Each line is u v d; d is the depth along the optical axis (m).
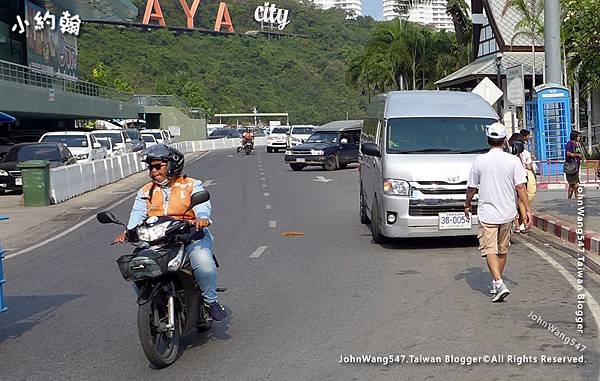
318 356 6.82
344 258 11.97
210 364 6.71
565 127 22.38
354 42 126.75
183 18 121.00
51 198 22.39
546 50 22.17
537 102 22.42
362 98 110.50
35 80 40.84
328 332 7.62
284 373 6.38
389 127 13.20
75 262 12.67
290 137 48.59
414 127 13.17
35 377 6.54
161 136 48.53
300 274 10.78
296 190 24.75
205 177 31.70
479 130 13.16
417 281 10.00
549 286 9.45
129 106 61.78
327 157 33.88
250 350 7.09
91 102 49.28
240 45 118.88
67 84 47.97
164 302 6.64
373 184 13.58
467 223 12.04
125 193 26.09
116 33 105.94
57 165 24.67
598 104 35.31
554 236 13.58
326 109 108.19
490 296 8.98
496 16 37.16
